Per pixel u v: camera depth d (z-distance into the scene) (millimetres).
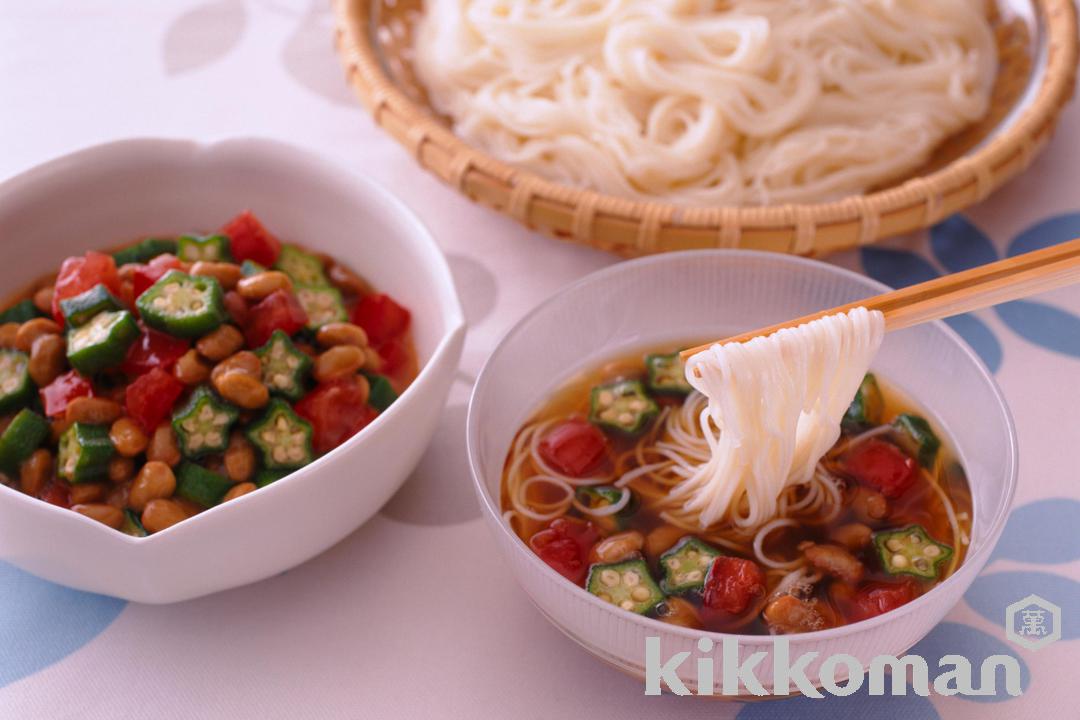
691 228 503
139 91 622
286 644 457
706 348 425
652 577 436
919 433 454
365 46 562
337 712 443
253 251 519
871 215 505
